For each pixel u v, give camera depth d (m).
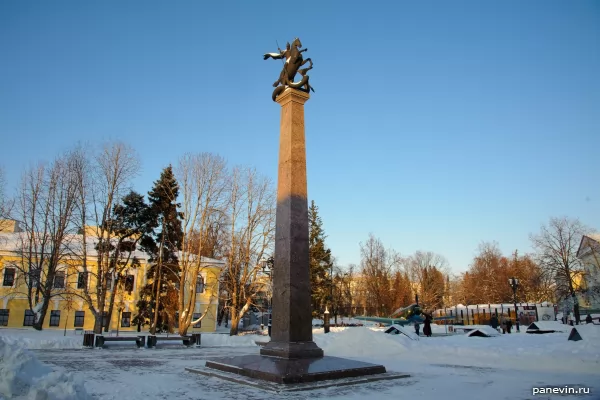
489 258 69.19
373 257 59.31
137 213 34.94
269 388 8.48
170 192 36.59
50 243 36.62
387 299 57.53
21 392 6.04
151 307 35.75
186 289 41.62
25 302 38.59
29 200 34.84
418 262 71.12
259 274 33.62
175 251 37.47
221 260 43.56
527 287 59.56
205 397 7.70
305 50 13.31
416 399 7.62
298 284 11.36
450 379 10.28
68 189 33.62
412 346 17.97
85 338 21.33
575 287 47.34
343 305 68.88
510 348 15.58
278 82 13.52
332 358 11.05
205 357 16.09
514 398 7.76
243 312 33.62
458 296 75.69
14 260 38.69
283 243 11.76
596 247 48.34
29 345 20.34
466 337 23.22
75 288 39.25
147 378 9.98
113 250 36.03
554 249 44.81
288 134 12.57
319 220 52.00
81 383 6.59
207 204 32.66
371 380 9.76
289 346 10.76
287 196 12.02
